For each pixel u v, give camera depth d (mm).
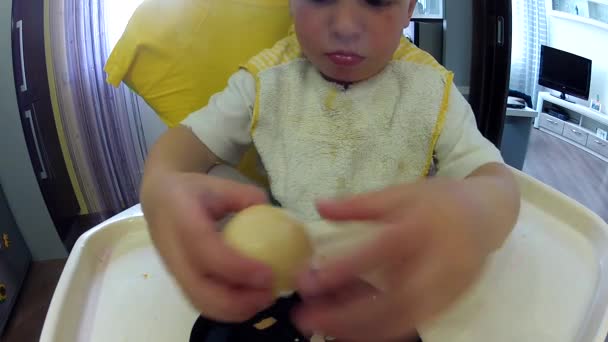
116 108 1562
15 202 1494
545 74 2727
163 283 479
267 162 561
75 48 1434
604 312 384
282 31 635
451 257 217
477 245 229
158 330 428
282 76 567
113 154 1597
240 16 623
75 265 474
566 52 2596
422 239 221
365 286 233
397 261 219
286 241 327
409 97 546
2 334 1311
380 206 236
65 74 1444
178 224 296
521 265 465
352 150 547
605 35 2482
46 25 1371
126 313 445
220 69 633
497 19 597
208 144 517
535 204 541
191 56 623
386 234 221
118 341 417
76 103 1483
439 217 228
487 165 441
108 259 513
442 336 400
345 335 227
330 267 226
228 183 360
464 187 277
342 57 488
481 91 618
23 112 1365
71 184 1570
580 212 506
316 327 229
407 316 218
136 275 491
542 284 443
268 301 280
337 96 555
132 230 543
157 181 355
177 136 499
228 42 627
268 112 553
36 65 1384
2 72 1343
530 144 2529
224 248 275
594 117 2461
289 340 383
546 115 2727
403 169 545
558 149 2469
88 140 1540
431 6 832
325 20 472
